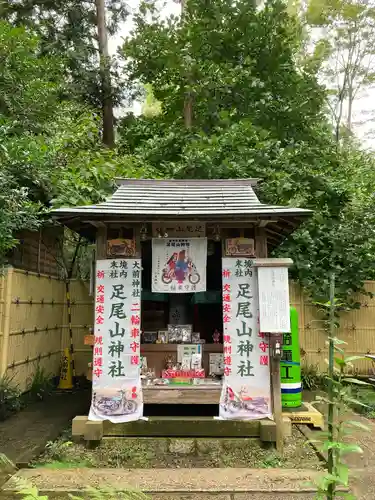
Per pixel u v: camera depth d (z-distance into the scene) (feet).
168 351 20.27
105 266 18.28
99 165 30.45
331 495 7.37
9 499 13.23
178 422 17.37
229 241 18.48
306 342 30.17
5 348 22.04
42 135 29.01
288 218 18.45
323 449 7.66
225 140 32.45
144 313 23.09
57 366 30.01
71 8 49.57
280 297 17.54
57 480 14.42
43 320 27.50
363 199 33.94
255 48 39.75
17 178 23.24
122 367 17.70
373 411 22.68
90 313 30.94
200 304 23.48
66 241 36.14
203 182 21.84
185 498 13.41
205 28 39.47
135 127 46.34
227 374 17.69
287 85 39.68
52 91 32.81
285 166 32.76
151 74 43.19
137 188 21.04
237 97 39.24
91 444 17.17
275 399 17.40
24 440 17.95
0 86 28.43
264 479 14.57
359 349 30.45
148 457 16.40
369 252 31.19
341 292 29.89
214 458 16.38
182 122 42.68
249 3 38.68
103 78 49.83
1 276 22.26
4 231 19.19
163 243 18.61
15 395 22.12
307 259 31.09
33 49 32.40
